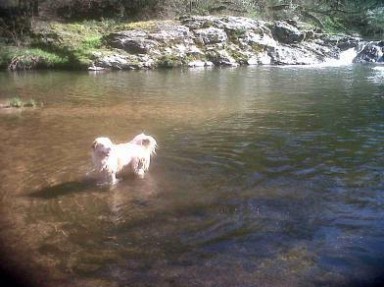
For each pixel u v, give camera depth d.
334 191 6.85
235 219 5.95
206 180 7.28
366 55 27.91
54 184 7.14
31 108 13.63
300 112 12.69
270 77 20.47
